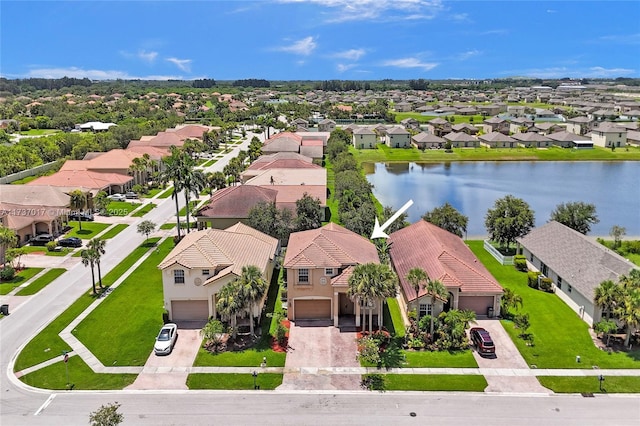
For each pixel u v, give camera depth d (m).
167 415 33.03
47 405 34.06
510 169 135.25
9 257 56.41
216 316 45.84
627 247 66.81
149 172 114.06
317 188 77.94
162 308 48.91
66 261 62.25
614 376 37.41
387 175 126.69
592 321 44.56
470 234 75.31
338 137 164.88
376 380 37.03
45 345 41.94
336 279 44.91
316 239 47.31
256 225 63.44
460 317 42.53
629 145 169.50
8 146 127.62
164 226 77.75
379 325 42.97
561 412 33.34
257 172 97.50
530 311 48.00
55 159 133.12
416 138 168.88
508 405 34.12
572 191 107.00
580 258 51.00
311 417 32.91
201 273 45.41
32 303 50.00
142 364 39.19
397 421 32.50
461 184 114.62
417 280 42.12
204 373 37.94
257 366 38.91
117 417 28.53
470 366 38.88
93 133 169.75
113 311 48.22
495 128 197.00
